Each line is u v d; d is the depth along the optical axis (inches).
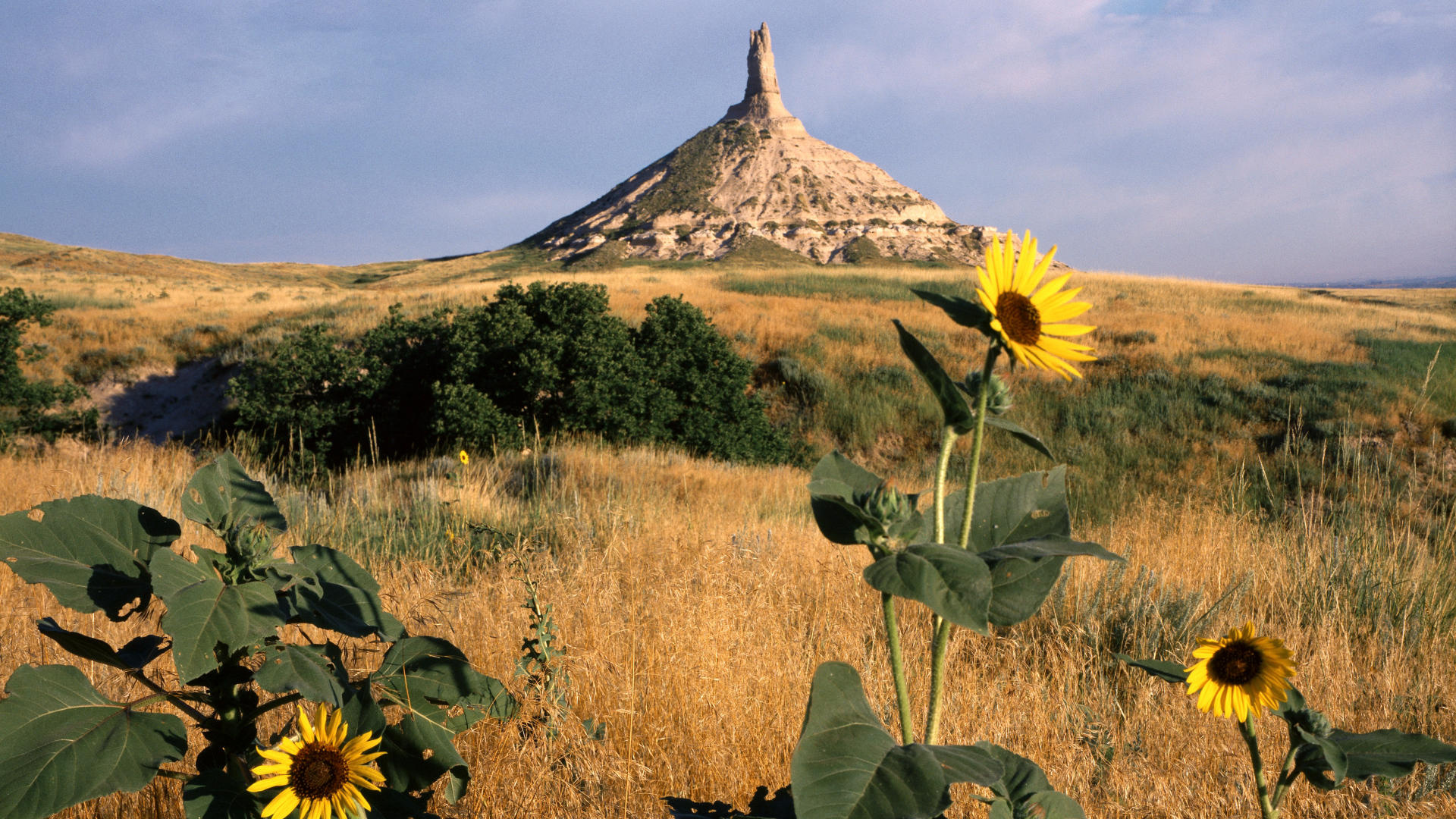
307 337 762.8
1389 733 58.0
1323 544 206.4
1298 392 797.9
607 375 698.8
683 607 143.9
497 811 81.4
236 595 55.3
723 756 96.3
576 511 259.4
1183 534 232.1
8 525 57.0
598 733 96.1
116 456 358.3
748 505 360.8
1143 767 98.0
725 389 792.3
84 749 51.0
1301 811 90.3
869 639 146.7
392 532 254.8
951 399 44.3
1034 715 113.6
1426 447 633.6
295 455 710.5
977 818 84.5
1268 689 59.3
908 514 42.3
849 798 33.9
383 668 68.9
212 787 55.1
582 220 5836.6
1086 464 687.1
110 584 58.1
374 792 59.6
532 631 101.7
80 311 1280.8
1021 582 43.3
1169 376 871.1
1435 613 170.9
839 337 1067.9
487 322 719.1
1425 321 1296.8
